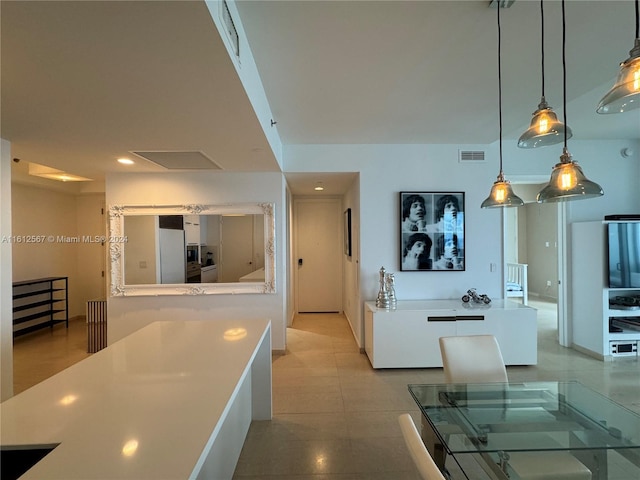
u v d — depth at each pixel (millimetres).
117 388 1343
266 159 3275
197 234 3943
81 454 913
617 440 1538
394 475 1923
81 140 2549
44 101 1839
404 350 3449
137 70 1521
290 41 1846
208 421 1080
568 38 1867
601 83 2443
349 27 1736
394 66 2152
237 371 1518
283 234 4000
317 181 4633
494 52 2008
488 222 4020
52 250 5348
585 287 3941
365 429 2385
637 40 1265
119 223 3861
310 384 3141
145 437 991
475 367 2086
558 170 1731
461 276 4016
